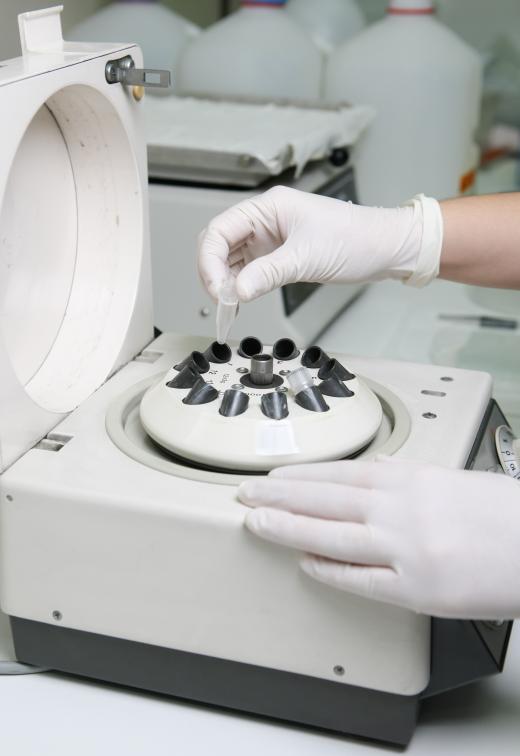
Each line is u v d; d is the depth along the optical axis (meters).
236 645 0.71
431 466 0.72
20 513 0.73
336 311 1.46
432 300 1.59
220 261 0.93
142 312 0.97
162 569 0.71
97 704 0.76
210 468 0.76
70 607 0.74
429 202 1.00
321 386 0.80
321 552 0.67
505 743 0.72
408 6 1.66
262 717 0.75
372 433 0.79
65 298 0.94
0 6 1.23
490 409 0.93
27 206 0.86
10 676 0.79
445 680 0.70
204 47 1.71
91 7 1.76
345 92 1.67
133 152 0.91
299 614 0.69
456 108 1.66
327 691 0.71
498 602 0.68
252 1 1.74
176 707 0.76
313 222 0.96
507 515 0.69
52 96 0.85
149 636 0.73
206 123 1.42
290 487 0.70
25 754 0.70
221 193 1.27
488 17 2.29
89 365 0.91
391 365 0.96
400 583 0.66
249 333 1.25
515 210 1.01
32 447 0.78
